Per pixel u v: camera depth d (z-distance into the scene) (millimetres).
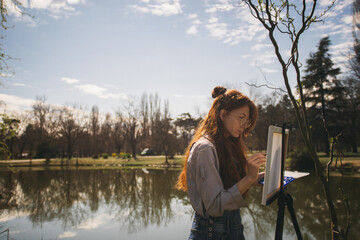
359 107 25312
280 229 1415
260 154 1211
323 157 23516
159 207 9086
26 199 10805
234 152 1463
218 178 1245
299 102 2039
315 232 5723
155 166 28250
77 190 12859
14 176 19453
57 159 40938
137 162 33500
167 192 11773
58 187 13867
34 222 7516
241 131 1430
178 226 6977
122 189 12883
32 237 6277
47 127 46000
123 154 45125
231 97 1423
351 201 8406
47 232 6645
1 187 13945
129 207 9195
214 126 1412
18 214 8414
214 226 1336
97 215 8234
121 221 7539
